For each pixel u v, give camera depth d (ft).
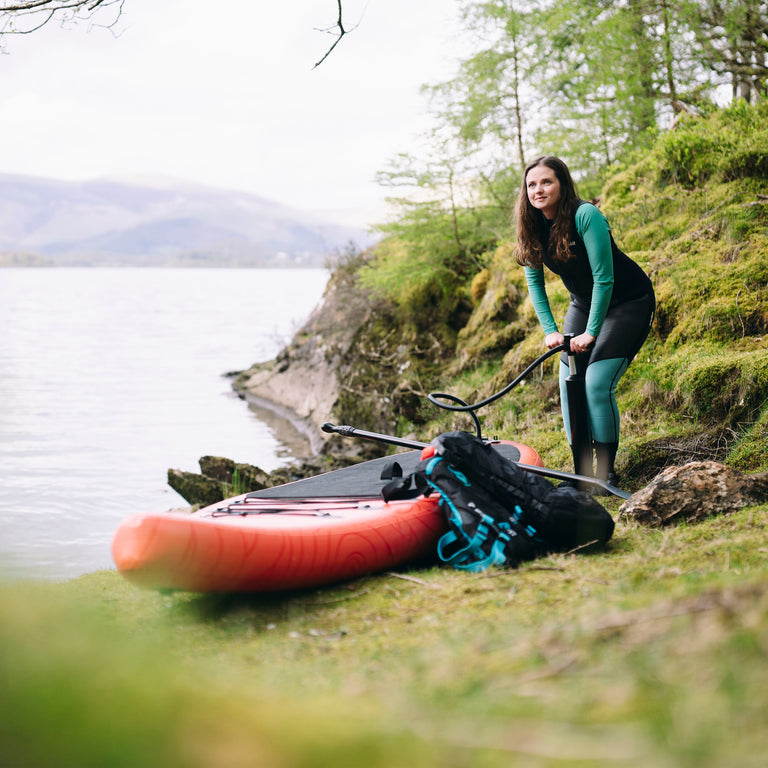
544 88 33.71
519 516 12.25
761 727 4.72
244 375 51.03
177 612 10.93
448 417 28.02
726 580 8.70
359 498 13.79
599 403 16.31
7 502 25.55
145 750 3.46
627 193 28.89
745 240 22.98
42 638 4.43
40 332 88.84
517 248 16.65
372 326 38.04
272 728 3.97
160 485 27.96
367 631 9.36
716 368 19.10
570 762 4.28
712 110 29.53
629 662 5.95
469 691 5.93
